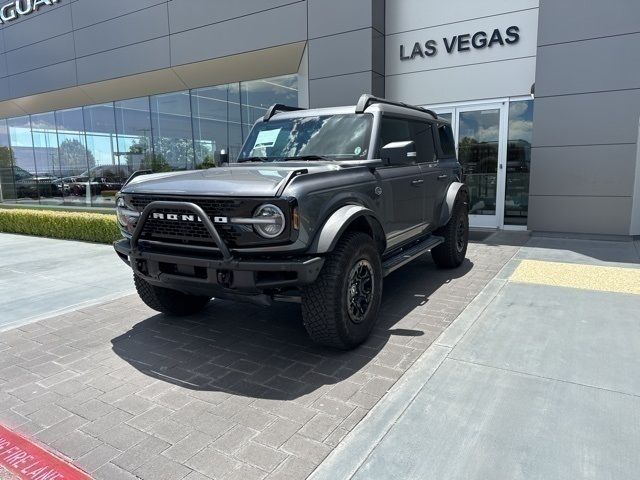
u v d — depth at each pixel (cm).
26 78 1630
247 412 297
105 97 1506
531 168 884
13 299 575
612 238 824
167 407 307
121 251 407
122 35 1345
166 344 416
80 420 295
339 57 1003
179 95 1360
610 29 789
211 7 1165
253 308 514
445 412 287
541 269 624
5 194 1975
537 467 235
